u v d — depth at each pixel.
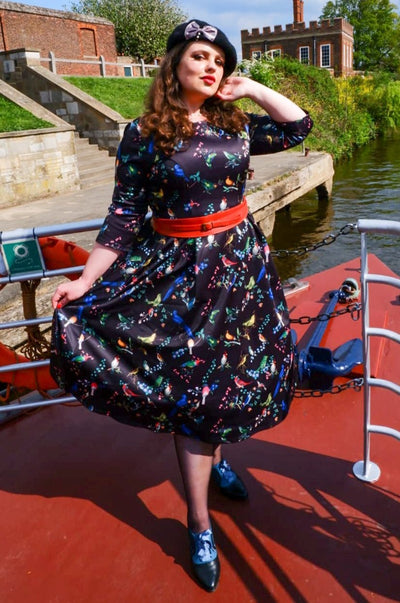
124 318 1.55
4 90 11.44
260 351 1.61
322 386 2.64
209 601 1.58
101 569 1.72
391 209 13.26
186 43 1.41
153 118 1.40
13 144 9.70
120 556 1.77
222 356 1.53
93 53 22.78
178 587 1.64
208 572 1.62
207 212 1.49
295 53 45.12
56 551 1.81
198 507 1.64
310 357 2.66
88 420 2.55
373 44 55.03
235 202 1.54
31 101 11.42
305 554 1.71
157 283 1.52
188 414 1.54
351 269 4.61
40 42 20.22
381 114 30.73
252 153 1.70
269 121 1.66
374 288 4.07
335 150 22.41
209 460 1.63
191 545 1.67
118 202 1.52
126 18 27.56
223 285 1.51
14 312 4.75
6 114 10.72
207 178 1.45
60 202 9.96
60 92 14.25
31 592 1.66
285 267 9.46
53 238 2.25
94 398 1.63
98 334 1.59
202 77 1.42
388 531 1.79
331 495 1.96
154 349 1.53
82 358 1.58
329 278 4.46
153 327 1.53
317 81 25.97
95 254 1.55
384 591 1.57
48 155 10.45
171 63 1.43
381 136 30.69
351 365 2.65
